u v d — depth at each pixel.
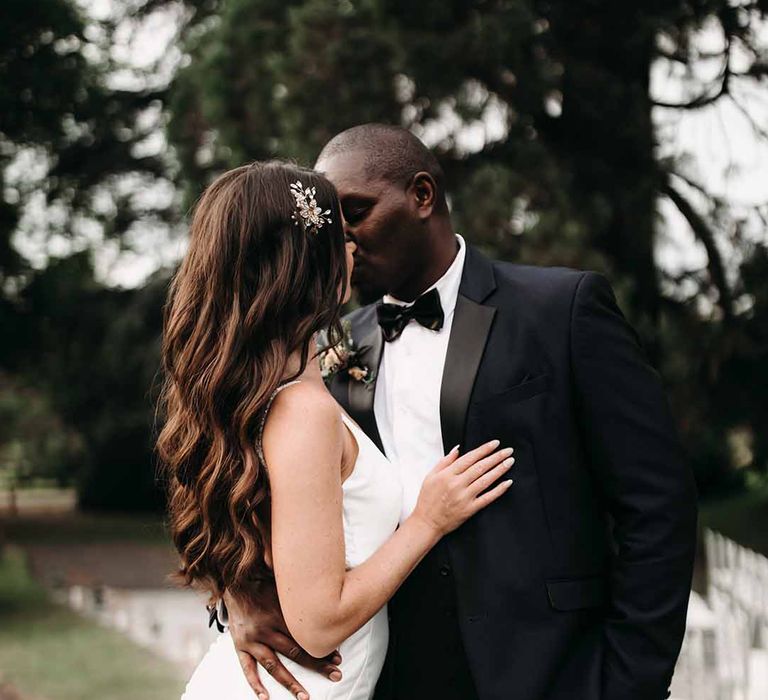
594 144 10.76
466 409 2.11
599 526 2.11
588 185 10.57
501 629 2.02
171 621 9.85
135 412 19.31
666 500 1.99
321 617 1.80
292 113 9.23
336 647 1.89
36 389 19.78
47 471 24.78
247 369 1.88
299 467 1.81
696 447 13.86
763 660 4.74
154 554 16.50
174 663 7.88
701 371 11.95
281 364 1.88
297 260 1.92
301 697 1.92
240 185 1.96
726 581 5.55
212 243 1.94
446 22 9.19
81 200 18.50
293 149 9.20
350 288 2.21
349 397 2.33
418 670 2.15
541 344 2.10
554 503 2.05
